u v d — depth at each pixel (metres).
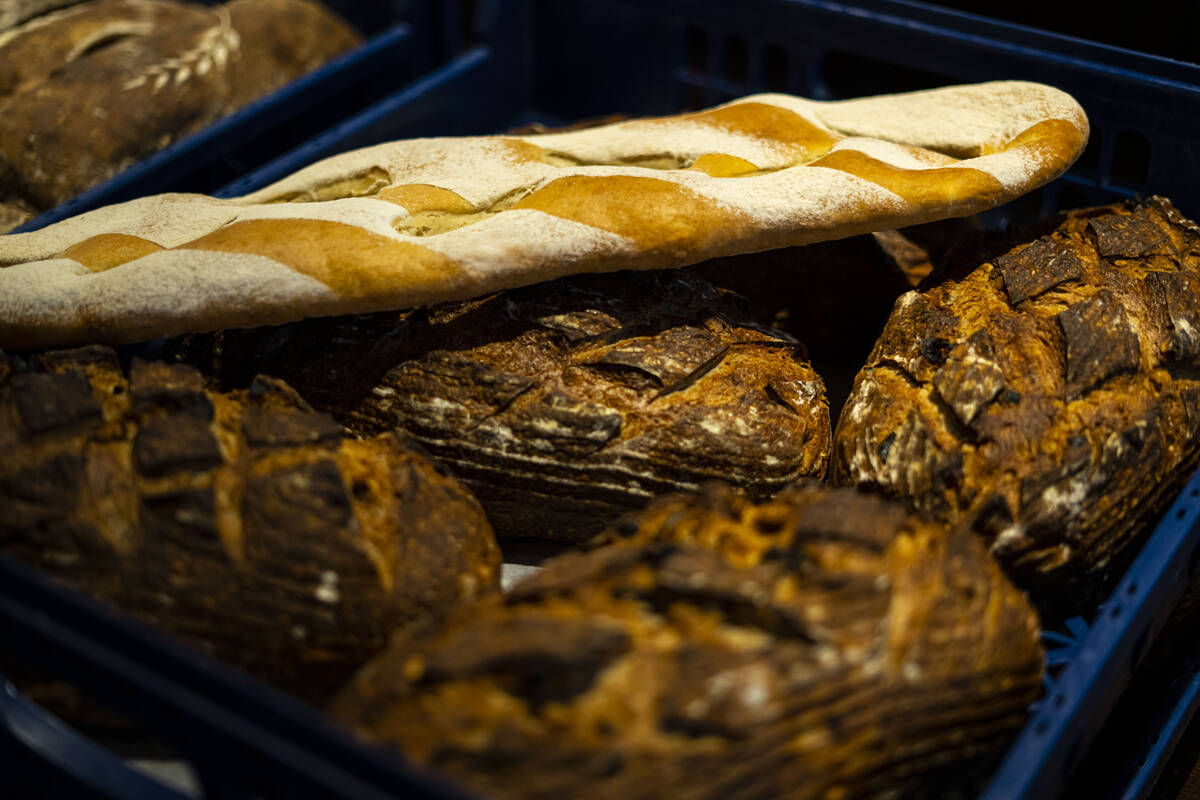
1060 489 0.81
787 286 0.99
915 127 0.97
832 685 0.69
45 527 0.77
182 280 0.85
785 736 0.69
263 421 0.80
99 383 0.83
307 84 1.21
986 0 1.43
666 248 0.87
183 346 0.91
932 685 0.71
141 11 1.27
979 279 0.90
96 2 1.28
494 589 0.78
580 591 0.72
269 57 1.27
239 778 0.69
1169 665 0.95
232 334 0.90
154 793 0.75
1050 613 0.85
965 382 0.84
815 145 0.96
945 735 0.72
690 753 0.68
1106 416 0.83
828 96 1.20
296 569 0.76
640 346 0.87
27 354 0.87
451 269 0.85
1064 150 0.93
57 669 0.73
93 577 0.77
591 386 0.87
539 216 0.88
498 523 0.89
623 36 1.32
